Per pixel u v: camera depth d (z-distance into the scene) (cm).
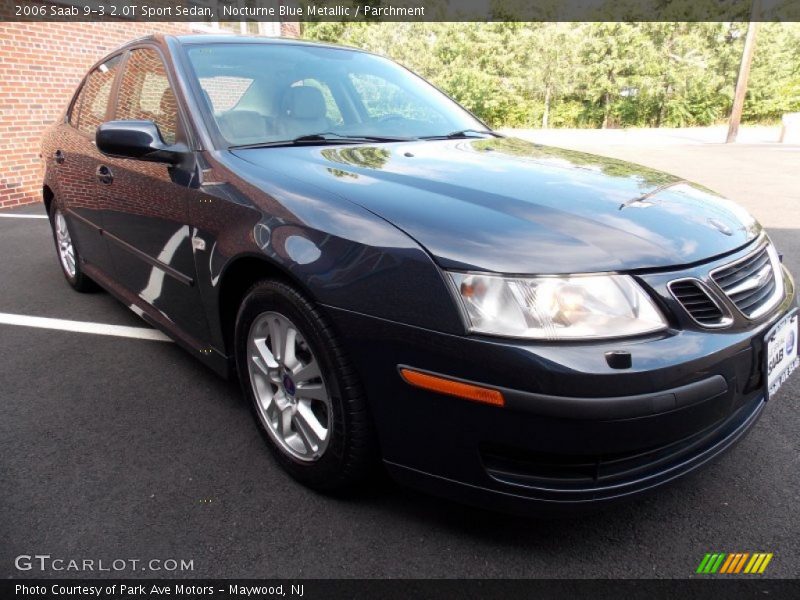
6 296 407
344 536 183
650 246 165
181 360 307
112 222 299
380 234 168
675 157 1316
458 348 152
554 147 279
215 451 227
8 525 187
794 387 279
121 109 299
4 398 266
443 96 332
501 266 153
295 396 200
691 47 2689
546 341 148
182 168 234
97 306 387
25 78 724
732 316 168
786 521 189
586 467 157
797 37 2672
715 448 178
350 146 243
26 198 749
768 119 2786
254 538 182
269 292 193
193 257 229
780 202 762
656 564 172
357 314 167
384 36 2531
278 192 196
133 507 195
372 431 179
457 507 196
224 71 260
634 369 147
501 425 153
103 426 244
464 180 197
